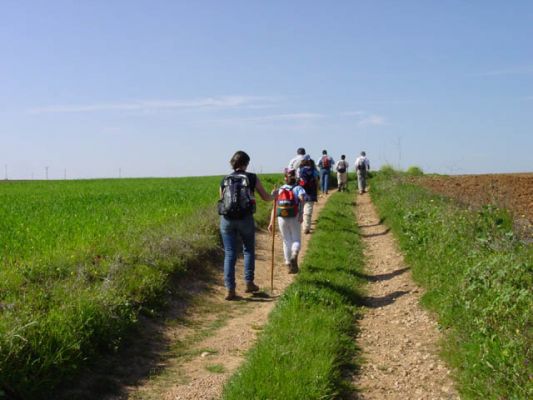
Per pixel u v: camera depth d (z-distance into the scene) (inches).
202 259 439.5
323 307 307.0
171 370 241.6
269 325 281.1
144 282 329.1
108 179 2089.1
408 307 335.0
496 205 513.7
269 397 196.4
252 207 364.8
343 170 1142.3
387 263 468.8
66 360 222.1
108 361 243.3
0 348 201.2
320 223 647.8
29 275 305.3
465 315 268.2
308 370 215.9
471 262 334.3
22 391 197.9
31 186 1476.4
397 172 1369.3
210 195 890.1
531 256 306.0
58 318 239.3
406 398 212.8
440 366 242.4
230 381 216.2
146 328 289.7
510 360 199.3
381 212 744.3
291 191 409.1
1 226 470.6
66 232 440.1
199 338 287.1
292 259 401.1
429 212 524.4
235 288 377.1
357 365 245.1
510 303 244.2
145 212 601.9
